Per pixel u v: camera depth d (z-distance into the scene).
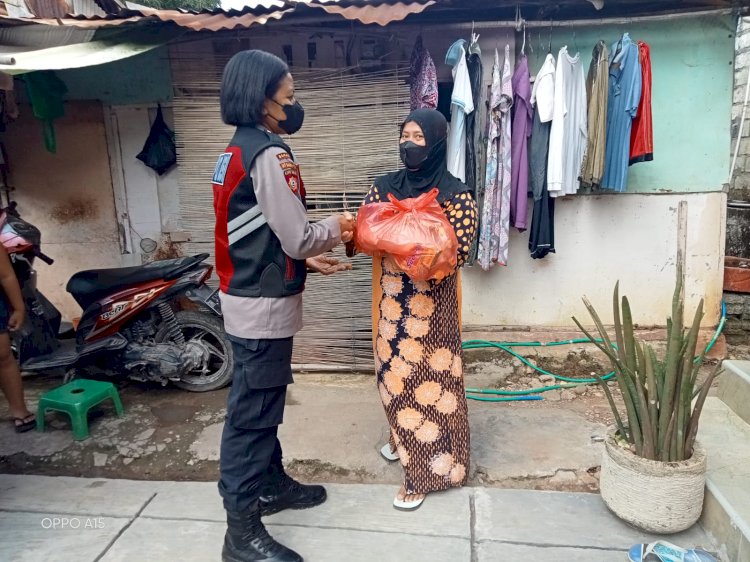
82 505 2.38
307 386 3.61
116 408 3.21
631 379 2.08
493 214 3.55
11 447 2.91
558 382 3.64
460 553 2.05
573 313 4.02
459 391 2.34
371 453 2.78
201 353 3.44
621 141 3.40
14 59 2.82
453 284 2.29
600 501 2.33
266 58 1.76
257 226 1.78
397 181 2.35
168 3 9.59
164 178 4.13
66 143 4.11
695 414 2.03
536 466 2.63
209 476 2.68
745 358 3.96
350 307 3.73
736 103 5.43
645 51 3.31
